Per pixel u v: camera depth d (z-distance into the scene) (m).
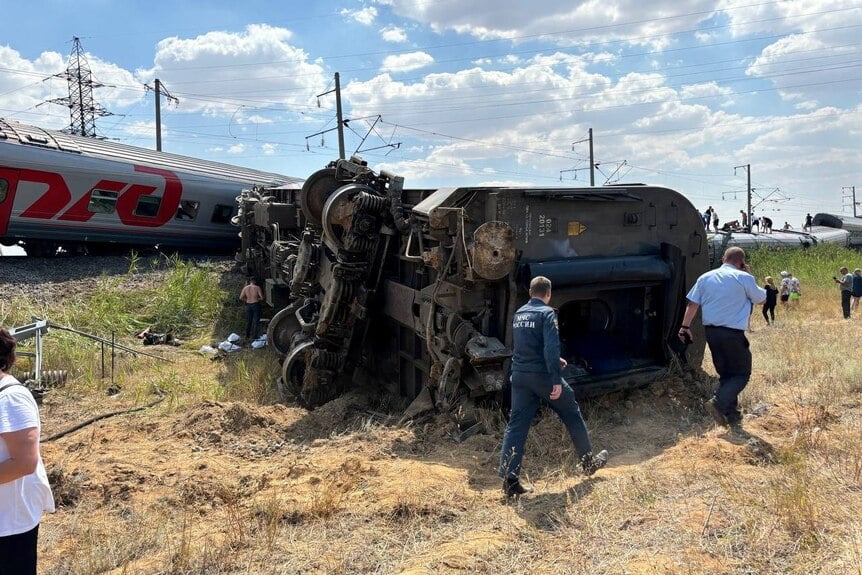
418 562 3.72
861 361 8.08
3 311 13.44
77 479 5.30
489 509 4.45
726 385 5.91
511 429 4.75
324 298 8.80
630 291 7.21
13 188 16.66
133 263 17.41
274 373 9.93
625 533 3.91
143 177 18.97
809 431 5.39
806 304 19.00
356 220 7.86
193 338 14.01
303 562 3.80
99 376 10.12
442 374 6.25
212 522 4.57
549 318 4.64
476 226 6.39
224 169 22.19
